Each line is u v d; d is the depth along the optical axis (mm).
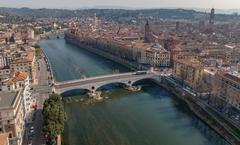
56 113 156750
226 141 167250
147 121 195250
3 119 133500
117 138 168500
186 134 177000
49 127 147625
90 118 197500
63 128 163625
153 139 168750
